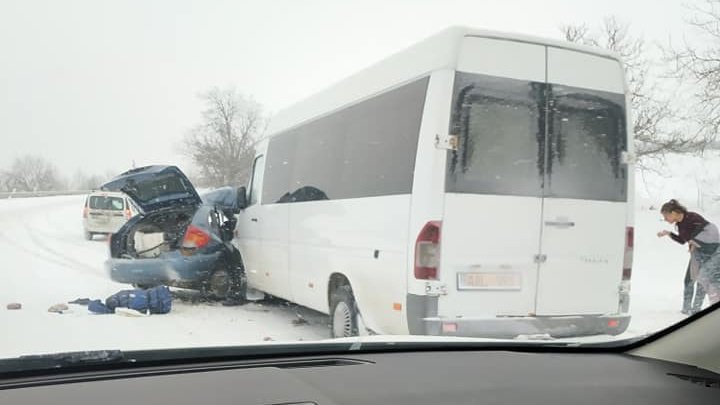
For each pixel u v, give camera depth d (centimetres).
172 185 753
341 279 555
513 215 461
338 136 576
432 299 434
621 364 274
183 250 710
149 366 232
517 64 473
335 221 556
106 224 1004
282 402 192
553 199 476
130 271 697
